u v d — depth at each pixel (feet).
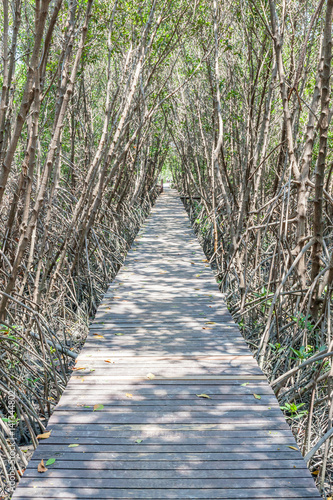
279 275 18.31
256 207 26.94
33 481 7.97
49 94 26.63
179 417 9.95
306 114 27.58
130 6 27.14
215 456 8.64
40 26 11.41
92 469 8.27
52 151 13.93
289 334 17.04
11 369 14.34
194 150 44.01
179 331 14.92
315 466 12.19
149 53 29.78
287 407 12.69
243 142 29.32
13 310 16.25
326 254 16.69
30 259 16.38
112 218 35.42
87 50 27.22
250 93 25.77
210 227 39.78
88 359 12.80
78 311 22.17
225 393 10.96
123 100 28.78
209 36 29.78
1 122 13.29
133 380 11.61
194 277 21.52
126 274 22.04
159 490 7.77
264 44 24.57
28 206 13.00
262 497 7.63
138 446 8.93
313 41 21.24
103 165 26.23
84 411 10.16
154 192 67.36
